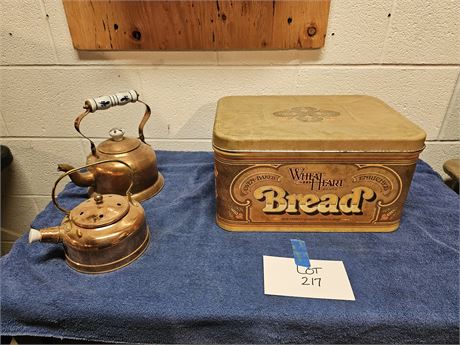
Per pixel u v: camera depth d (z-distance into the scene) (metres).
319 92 0.80
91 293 0.44
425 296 0.43
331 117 0.55
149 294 0.44
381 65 0.75
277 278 0.46
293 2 0.68
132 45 0.74
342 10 0.70
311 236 0.55
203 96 0.81
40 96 0.82
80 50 0.75
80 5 0.69
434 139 0.84
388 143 0.46
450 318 0.40
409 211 0.61
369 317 0.40
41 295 0.43
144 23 0.71
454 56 0.73
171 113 0.83
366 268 0.48
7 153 0.87
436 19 0.70
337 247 0.52
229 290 0.45
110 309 0.42
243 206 0.54
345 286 0.45
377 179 0.50
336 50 0.74
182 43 0.73
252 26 0.71
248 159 0.49
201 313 0.41
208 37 0.72
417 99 0.79
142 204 0.65
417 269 0.48
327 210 0.54
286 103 0.64
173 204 0.64
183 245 0.53
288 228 0.56
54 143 0.89
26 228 1.04
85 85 0.80
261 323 0.41
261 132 0.49
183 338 0.43
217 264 0.49
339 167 0.49
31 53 0.76
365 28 0.71
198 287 0.45
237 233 0.56
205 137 0.87
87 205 0.49
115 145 0.62
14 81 0.80
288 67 0.77
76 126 0.58
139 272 0.48
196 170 0.78
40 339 0.47
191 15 0.70
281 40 0.72
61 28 0.73
